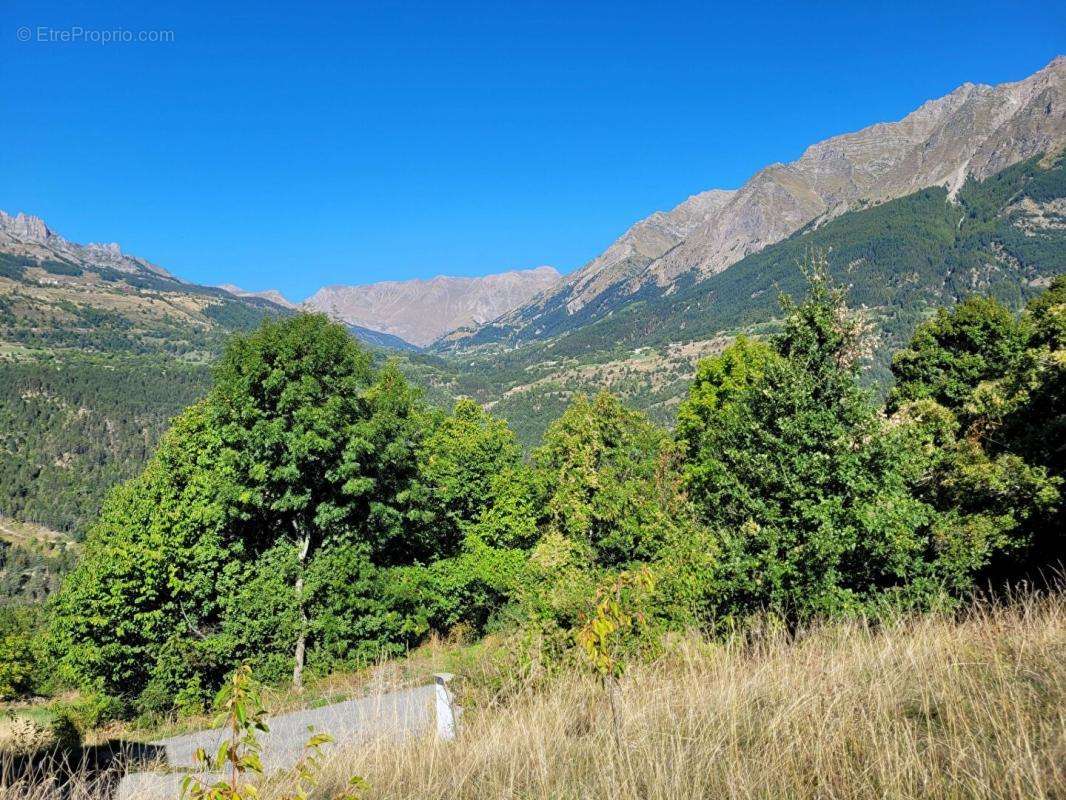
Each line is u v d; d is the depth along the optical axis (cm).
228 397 1808
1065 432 1421
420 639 2183
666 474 2306
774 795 285
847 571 1027
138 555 1817
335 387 1916
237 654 1825
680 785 300
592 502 1750
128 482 2097
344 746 482
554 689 541
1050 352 1552
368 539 2073
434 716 550
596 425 2202
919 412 1745
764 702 399
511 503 2495
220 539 1909
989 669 377
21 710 1822
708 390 2425
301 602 1830
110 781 443
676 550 1169
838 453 1037
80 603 1858
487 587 2238
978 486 1336
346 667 1806
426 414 2803
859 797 273
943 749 292
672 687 473
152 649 1823
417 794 372
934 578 994
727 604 973
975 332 2330
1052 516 1223
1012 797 243
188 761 858
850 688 383
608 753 346
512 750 400
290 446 1783
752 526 1053
